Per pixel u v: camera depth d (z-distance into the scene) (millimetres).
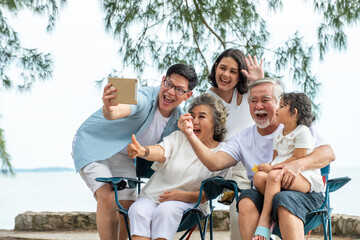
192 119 3016
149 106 3127
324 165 2652
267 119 2830
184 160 2945
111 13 6715
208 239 5562
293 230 2369
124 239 3338
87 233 6316
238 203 2592
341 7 6254
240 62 3443
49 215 6660
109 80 2721
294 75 6262
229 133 3521
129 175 3348
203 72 6711
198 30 6906
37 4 6613
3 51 6527
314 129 2752
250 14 6660
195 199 2809
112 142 3170
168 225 2645
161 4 6875
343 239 5344
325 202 2600
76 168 3160
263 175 2574
